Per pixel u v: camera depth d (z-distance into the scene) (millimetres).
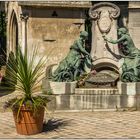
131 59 15062
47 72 16094
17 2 21047
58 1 19250
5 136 11086
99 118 13289
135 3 19109
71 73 14820
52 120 13000
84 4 19438
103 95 14391
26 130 11195
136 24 19219
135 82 14508
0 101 16453
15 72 11359
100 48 15859
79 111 14320
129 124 12469
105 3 15914
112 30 15922
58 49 19547
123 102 14469
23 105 11070
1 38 28406
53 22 19484
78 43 15156
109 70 15883
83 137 10953
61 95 14312
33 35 19344
